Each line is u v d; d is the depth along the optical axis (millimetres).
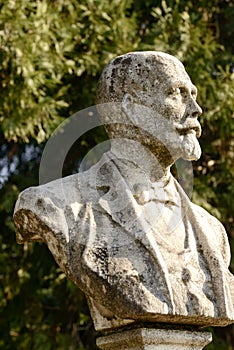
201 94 7938
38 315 8766
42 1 7730
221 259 4234
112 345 4180
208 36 8172
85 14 7777
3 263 8461
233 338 9578
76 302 8711
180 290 4055
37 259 8547
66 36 7648
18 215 4188
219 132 8195
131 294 3928
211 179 8188
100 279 3961
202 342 4180
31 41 7336
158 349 4082
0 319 8758
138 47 7859
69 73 7797
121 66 4328
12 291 8578
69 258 4051
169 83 4262
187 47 7930
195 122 4297
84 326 9141
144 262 4027
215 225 4469
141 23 8422
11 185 8219
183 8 8422
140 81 4277
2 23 7281
